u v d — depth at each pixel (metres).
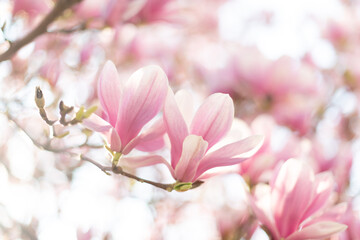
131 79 1.03
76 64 1.75
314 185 1.06
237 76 1.65
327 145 1.44
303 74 1.64
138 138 1.04
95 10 1.37
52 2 1.37
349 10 2.40
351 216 1.13
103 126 1.02
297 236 1.04
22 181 1.78
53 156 1.86
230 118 1.02
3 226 1.44
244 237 1.25
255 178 1.18
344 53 2.28
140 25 1.45
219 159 1.03
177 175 1.03
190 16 1.51
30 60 1.55
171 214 1.97
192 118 1.04
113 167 1.05
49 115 1.36
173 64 2.08
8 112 1.27
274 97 1.64
